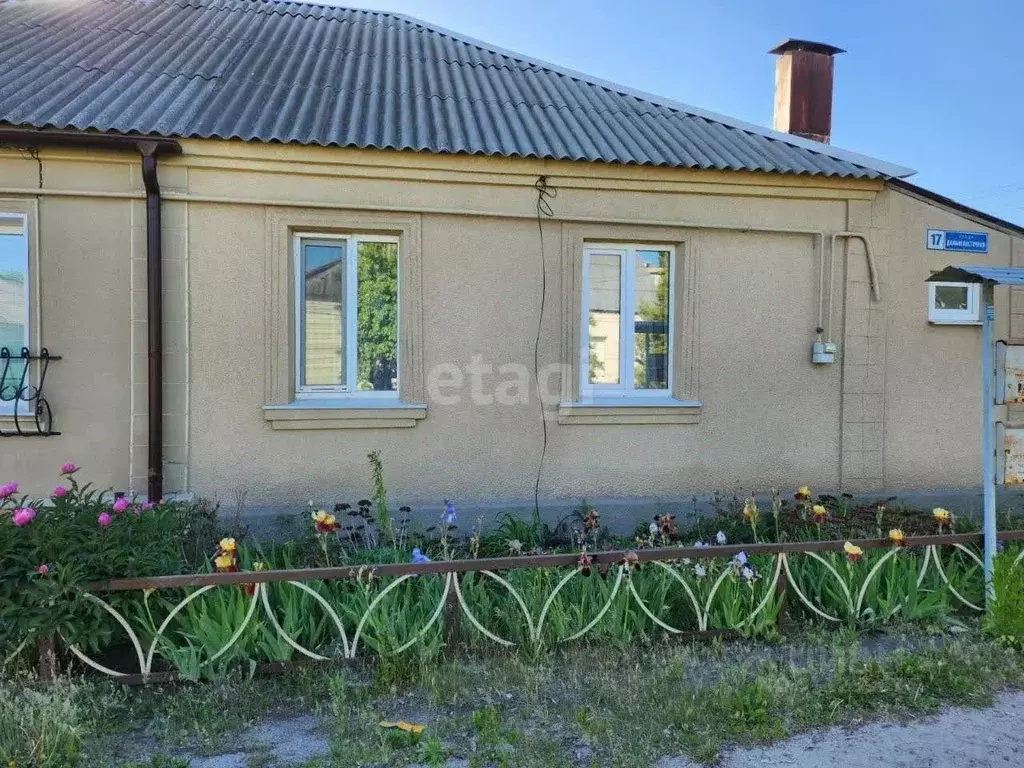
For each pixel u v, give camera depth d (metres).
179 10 8.04
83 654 3.38
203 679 3.46
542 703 3.30
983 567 4.33
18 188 5.14
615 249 6.16
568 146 5.90
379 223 5.64
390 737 3.02
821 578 4.24
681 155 6.07
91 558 3.27
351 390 5.81
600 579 3.92
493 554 4.88
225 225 5.42
